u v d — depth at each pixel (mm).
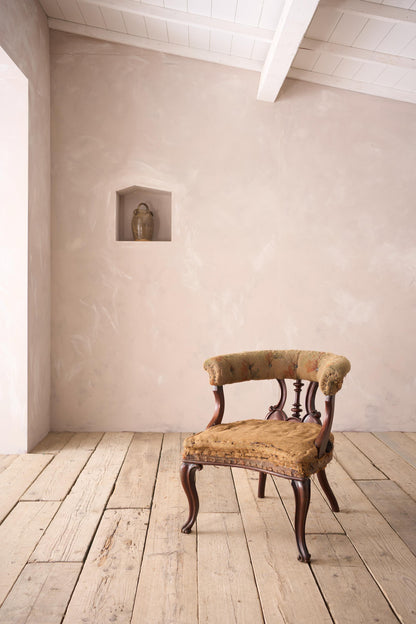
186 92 3578
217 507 2375
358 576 1810
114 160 3564
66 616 1564
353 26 2854
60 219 3564
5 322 3096
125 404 3611
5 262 3098
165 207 3783
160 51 3539
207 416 3625
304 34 2764
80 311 3578
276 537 2092
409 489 2629
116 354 3594
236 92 3590
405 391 3680
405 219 3646
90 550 1964
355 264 3637
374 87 3510
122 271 3582
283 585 1746
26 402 3104
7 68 2908
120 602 1639
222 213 3598
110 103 3562
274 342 3631
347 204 3625
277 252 3613
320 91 3605
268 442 1953
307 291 3629
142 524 2188
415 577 1808
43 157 3395
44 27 3393
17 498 2441
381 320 3656
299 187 3615
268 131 3602
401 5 2641
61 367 3584
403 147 3633
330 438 2129
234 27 3010
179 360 3613
